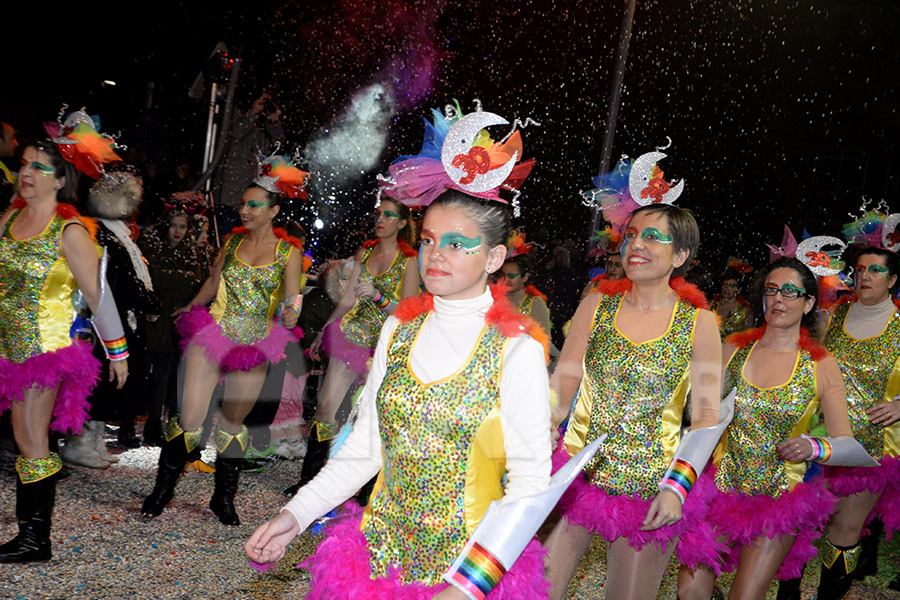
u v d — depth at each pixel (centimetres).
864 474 417
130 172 558
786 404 359
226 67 872
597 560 467
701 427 293
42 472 378
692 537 303
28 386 369
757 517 334
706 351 305
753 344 377
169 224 608
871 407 436
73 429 387
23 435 377
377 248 551
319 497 212
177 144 925
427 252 208
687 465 278
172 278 599
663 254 305
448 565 201
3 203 537
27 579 357
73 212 389
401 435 204
